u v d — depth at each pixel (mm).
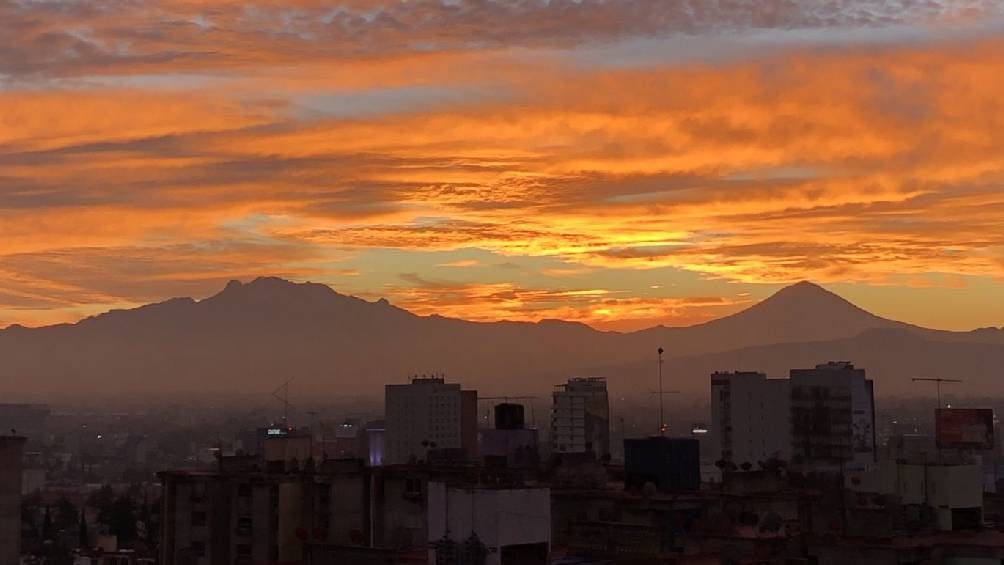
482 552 68438
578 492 91312
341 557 84875
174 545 109812
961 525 80938
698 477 96562
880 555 70812
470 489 69438
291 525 103938
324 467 106250
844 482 95875
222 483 108062
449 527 69875
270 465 115688
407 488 97688
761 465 131875
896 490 83438
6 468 111062
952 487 80875
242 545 106125
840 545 72312
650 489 91375
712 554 81250
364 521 98938
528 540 69438
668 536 83625
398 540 96312
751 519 87750
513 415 135500
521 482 85312
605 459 127375
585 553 82062
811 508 82188
